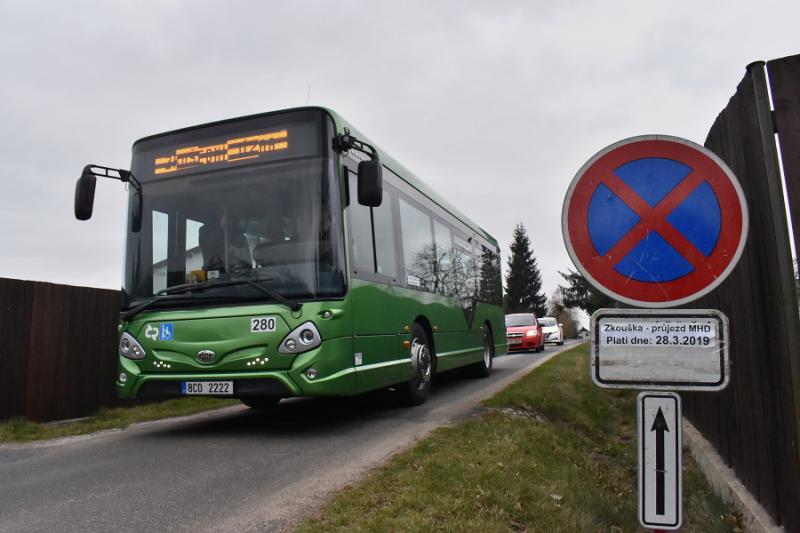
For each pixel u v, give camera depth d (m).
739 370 4.86
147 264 6.93
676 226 2.89
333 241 6.47
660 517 2.81
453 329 10.69
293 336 6.21
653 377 2.84
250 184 6.79
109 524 3.93
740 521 4.46
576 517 4.46
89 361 9.20
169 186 7.08
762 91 3.64
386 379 7.52
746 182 4.21
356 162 7.30
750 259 4.33
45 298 8.54
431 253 9.94
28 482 5.05
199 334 6.47
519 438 6.21
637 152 2.96
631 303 2.92
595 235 2.98
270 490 4.56
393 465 5.03
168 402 10.09
